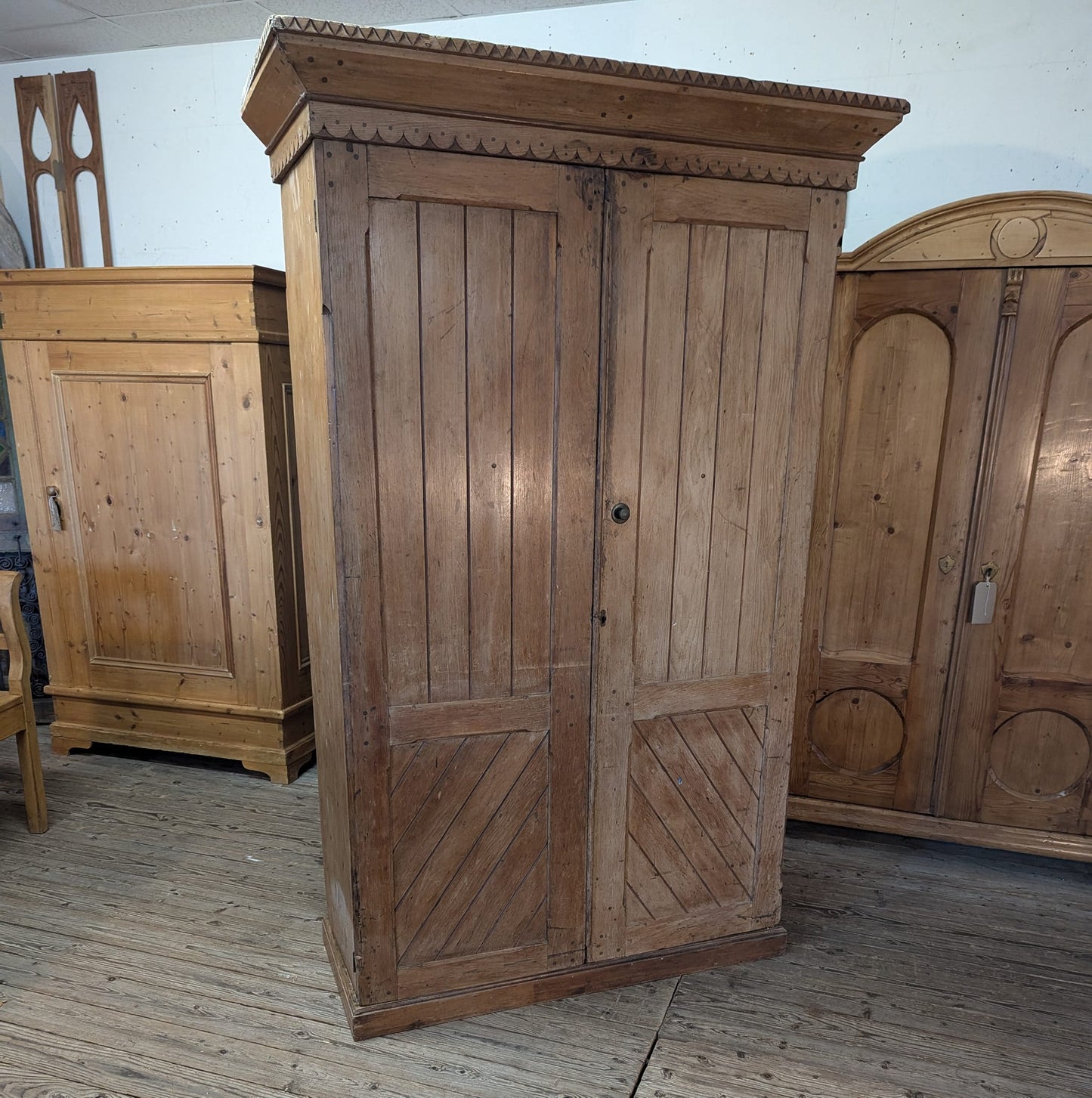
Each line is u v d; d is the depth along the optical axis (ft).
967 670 7.67
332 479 4.71
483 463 5.04
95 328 8.87
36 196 10.89
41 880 7.44
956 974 6.38
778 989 6.18
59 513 9.46
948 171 8.39
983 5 7.92
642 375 5.24
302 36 3.93
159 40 9.81
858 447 7.57
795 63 8.53
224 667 9.49
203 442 8.91
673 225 5.08
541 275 4.90
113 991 6.01
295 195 5.03
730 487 5.64
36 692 11.34
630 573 5.51
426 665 5.20
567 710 5.57
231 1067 5.32
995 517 7.33
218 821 8.62
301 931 6.80
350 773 5.14
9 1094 5.05
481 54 4.23
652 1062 5.45
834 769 8.25
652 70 4.53
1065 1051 5.60
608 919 6.07
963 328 7.08
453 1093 5.16
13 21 9.26
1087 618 7.37
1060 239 6.72
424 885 5.54
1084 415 7.03
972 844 7.94
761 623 5.97
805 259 5.42
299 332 5.33
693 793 6.08
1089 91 7.87
